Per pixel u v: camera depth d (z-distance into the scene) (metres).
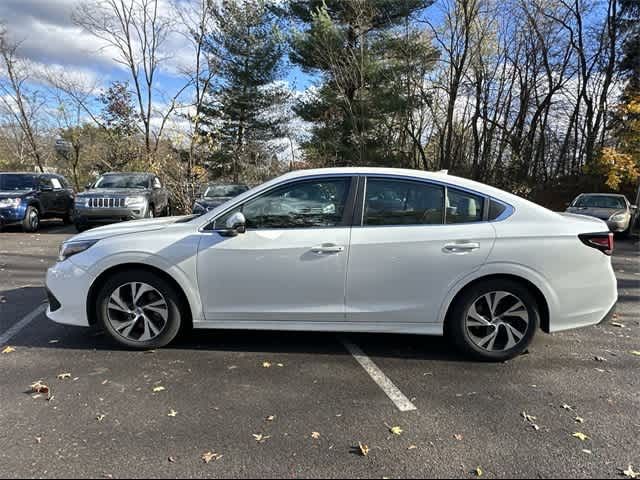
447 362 3.85
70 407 3.02
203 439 2.68
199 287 3.82
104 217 11.66
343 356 3.96
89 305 3.92
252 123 27.48
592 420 2.96
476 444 2.68
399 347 4.18
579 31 24.48
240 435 2.73
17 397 3.14
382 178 3.84
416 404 3.14
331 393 3.28
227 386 3.36
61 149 27.48
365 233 3.73
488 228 3.71
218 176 26.83
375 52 20.64
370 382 3.46
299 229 3.78
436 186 3.81
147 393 3.23
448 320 3.88
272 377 3.52
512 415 3.01
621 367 3.82
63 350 3.97
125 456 2.50
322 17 19.08
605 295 3.78
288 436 2.73
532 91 26.41
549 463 2.51
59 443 2.61
